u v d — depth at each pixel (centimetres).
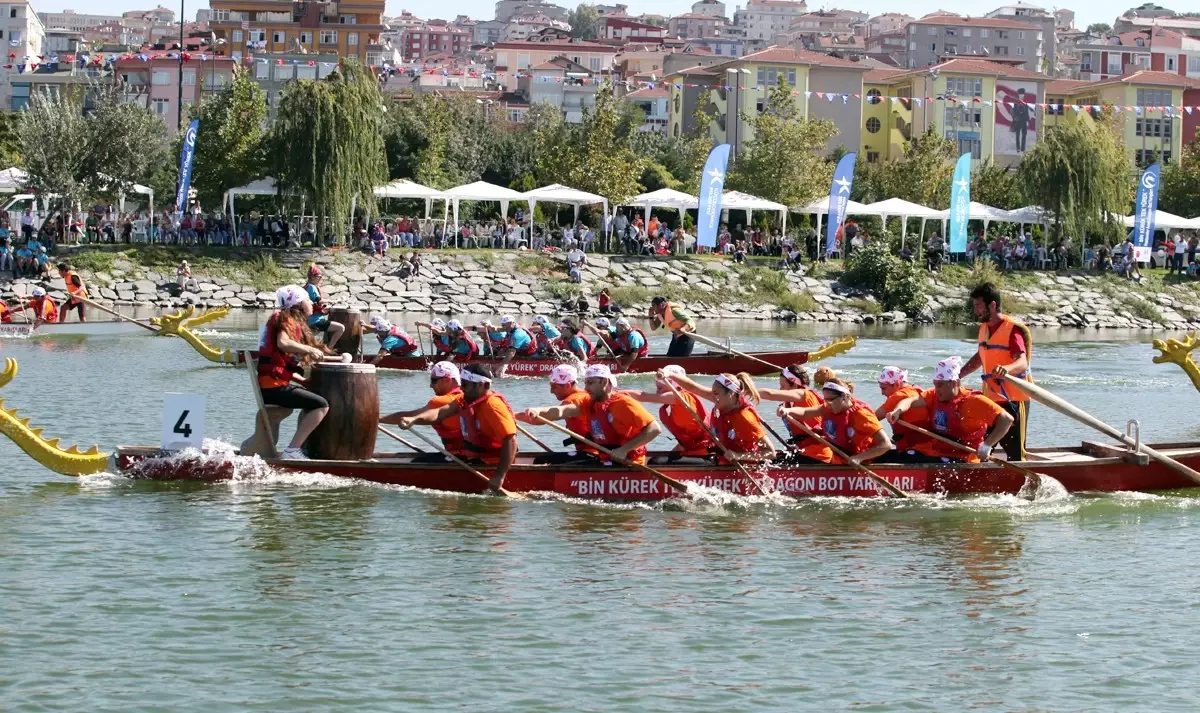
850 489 1780
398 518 1627
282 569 1405
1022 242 7050
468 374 1725
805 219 7788
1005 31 18975
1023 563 1491
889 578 1419
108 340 4041
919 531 1631
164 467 1791
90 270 5678
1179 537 1625
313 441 1828
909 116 12138
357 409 1822
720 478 1753
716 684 1111
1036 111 11875
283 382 1800
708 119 10488
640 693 1091
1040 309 6481
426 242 6581
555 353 3344
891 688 1111
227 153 6419
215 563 1422
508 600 1316
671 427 1814
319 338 3372
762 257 6825
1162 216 7269
